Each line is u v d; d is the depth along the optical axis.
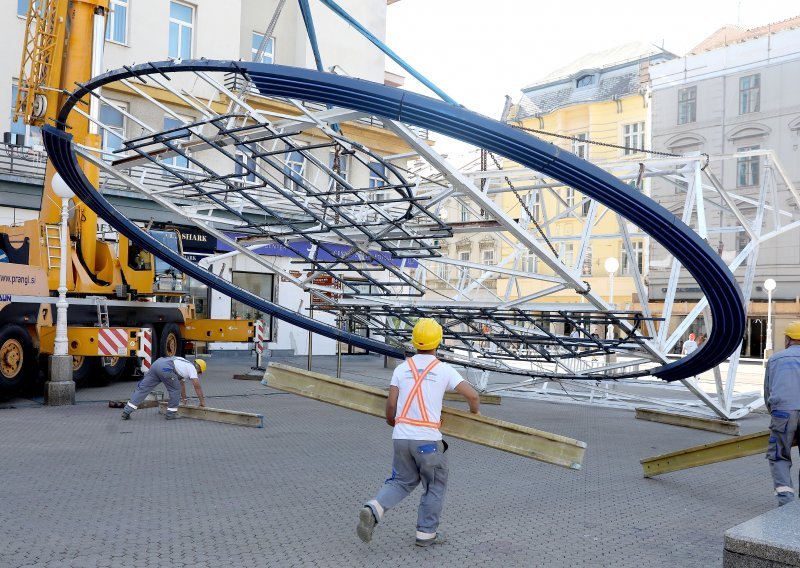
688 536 6.43
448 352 15.15
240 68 7.81
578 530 6.50
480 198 8.70
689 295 40.91
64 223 14.05
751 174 39.75
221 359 26.66
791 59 38.69
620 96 45.28
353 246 10.84
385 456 9.77
